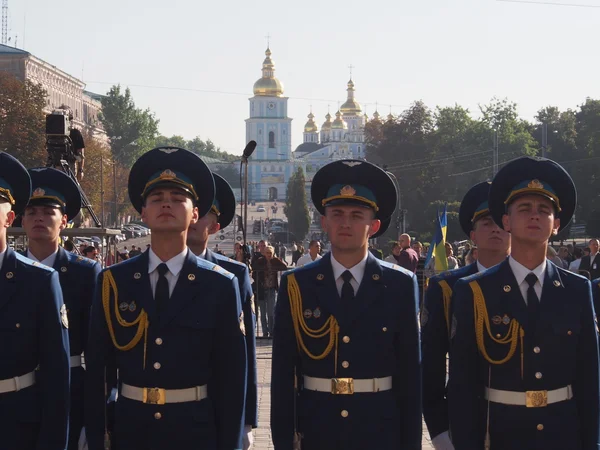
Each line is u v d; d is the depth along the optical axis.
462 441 5.49
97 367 5.34
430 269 18.02
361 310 5.59
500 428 5.43
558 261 13.95
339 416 5.49
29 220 7.04
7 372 5.40
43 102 62.16
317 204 5.94
